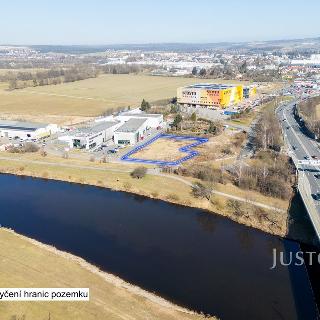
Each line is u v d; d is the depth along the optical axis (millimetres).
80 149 178125
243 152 168500
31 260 87500
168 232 106125
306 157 157375
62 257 89938
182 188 131625
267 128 192375
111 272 85938
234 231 107000
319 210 102625
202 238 103000
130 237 103062
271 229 106062
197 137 193875
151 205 123688
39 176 150125
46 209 120812
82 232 105625
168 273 86125
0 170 156500
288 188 125062
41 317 69312
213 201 121812
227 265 89688
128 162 158000
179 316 71438
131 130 187875
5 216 115625
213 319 71125
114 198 129250
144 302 74875
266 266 89188
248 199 120188
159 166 152000
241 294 78938
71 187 139250
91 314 70500
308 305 75875
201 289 80375
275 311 74062
